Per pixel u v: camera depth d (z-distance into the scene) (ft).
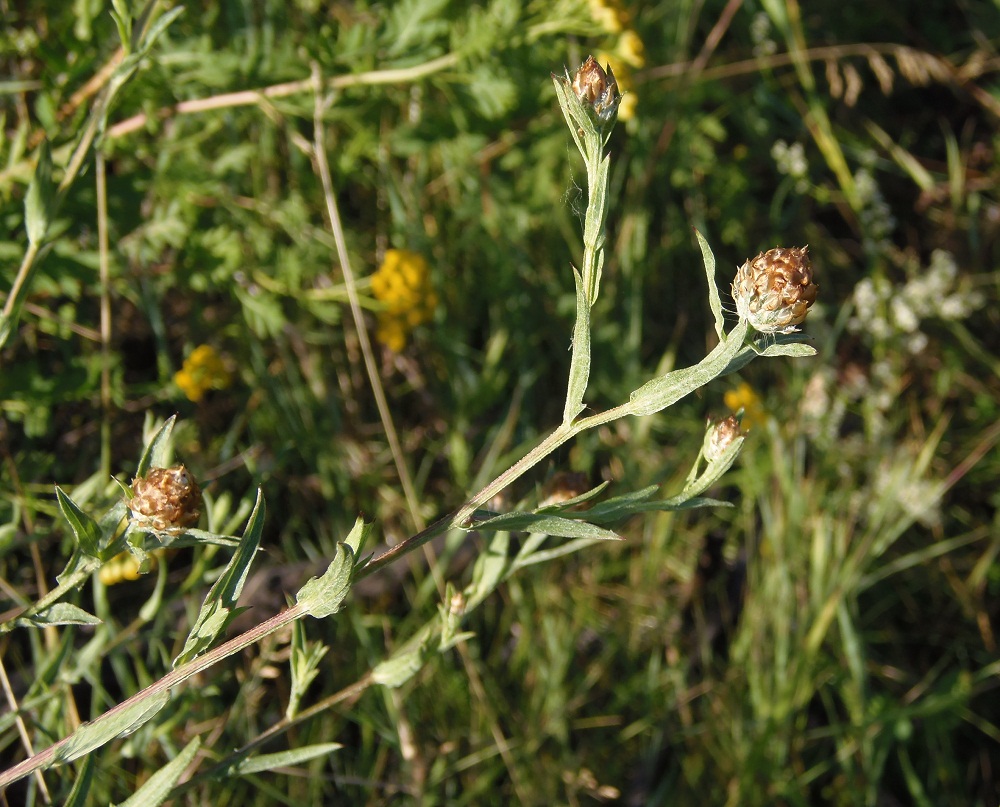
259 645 1.80
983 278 2.75
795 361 2.53
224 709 1.78
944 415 2.60
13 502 1.64
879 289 2.56
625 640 2.12
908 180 2.92
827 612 2.12
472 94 1.84
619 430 2.32
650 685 2.08
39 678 1.43
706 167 2.57
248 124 2.13
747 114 2.76
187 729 1.72
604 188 1.19
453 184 2.34
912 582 2.40
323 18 2.14
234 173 2.05
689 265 2.56
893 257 2.77
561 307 2.34
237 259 1.85
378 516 2.07
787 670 2.10
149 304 1.87
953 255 2.83
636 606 2.15
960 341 2.65
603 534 1.18
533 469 2.20
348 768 1.87
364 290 2.20
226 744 1.73
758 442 2.35
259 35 1.92
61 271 1.68
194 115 1.91
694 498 1.24
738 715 2.08
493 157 2.37
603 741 2.05
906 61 2.82
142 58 1.45
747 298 1.17
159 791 1.21
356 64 1.78
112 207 1.74
